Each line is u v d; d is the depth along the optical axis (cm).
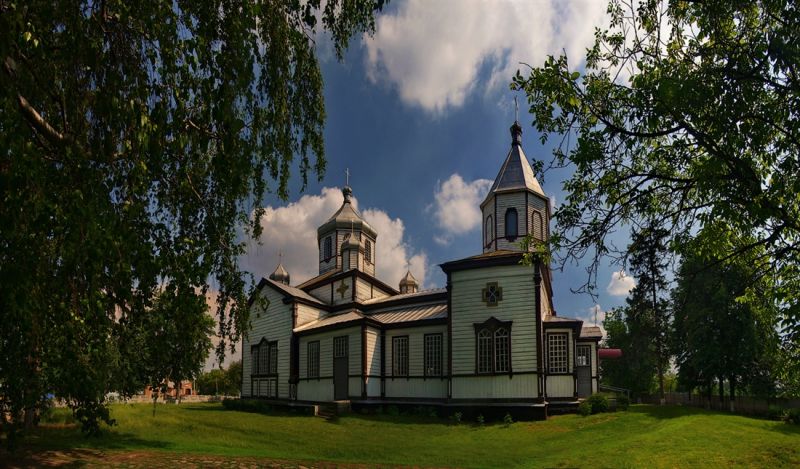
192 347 1139
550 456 1820
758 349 3566
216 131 879
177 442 2028
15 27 587
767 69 894
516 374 2720
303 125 1191
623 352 5122
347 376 3200
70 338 742
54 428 2159
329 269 4675
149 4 729
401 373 3161
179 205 1005
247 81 848
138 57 790
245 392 4125
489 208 3575
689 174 1162
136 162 742
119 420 2467
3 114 564
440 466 1681
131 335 1033
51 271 735
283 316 3856
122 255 727
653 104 963
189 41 750
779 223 1098
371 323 3191
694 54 996
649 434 1997
